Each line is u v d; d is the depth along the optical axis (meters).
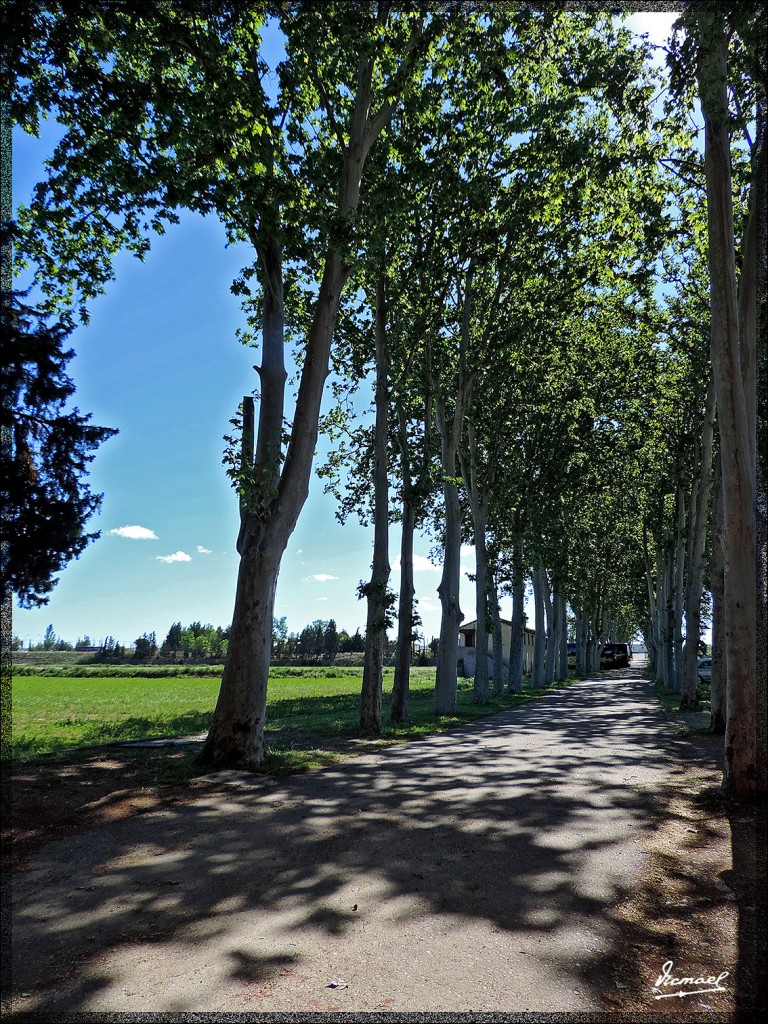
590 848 7.01
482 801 9.26
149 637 96.56
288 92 12.99
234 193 11.48
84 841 7.28
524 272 21.70
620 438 31.95
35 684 49.88
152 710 27.20
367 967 4.37
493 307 23.31
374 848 7.02
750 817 8.14
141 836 7.48
